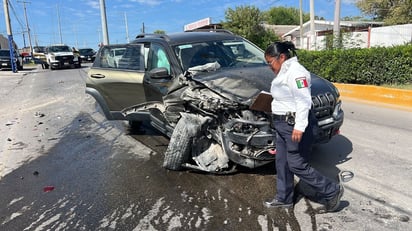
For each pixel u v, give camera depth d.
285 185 3.51
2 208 3.98
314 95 4.16
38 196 4.24
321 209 3.54
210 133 4.35
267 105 3.70
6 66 29.47
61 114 9.29
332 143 5.52
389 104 8.49
